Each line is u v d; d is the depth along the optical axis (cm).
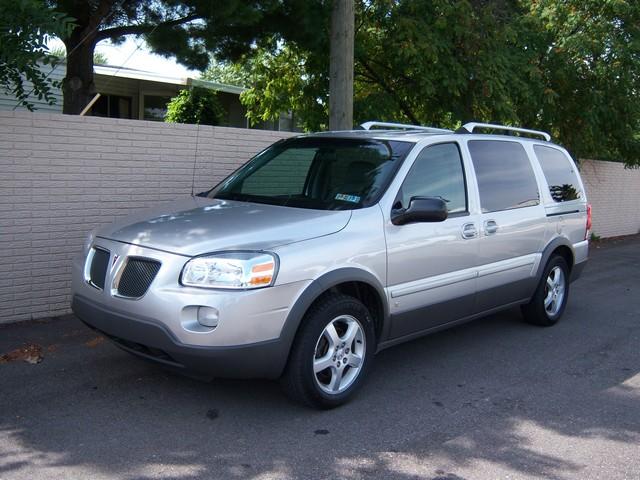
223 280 401
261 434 418
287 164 567
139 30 885
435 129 645
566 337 671
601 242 1544
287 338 418
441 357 592
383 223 481
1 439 399
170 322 402
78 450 388
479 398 495
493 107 1111
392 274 486
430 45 1031
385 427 436
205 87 1655
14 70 591
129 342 434
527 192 652
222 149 756
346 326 462
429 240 515
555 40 1269
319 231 447
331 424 437
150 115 1792
